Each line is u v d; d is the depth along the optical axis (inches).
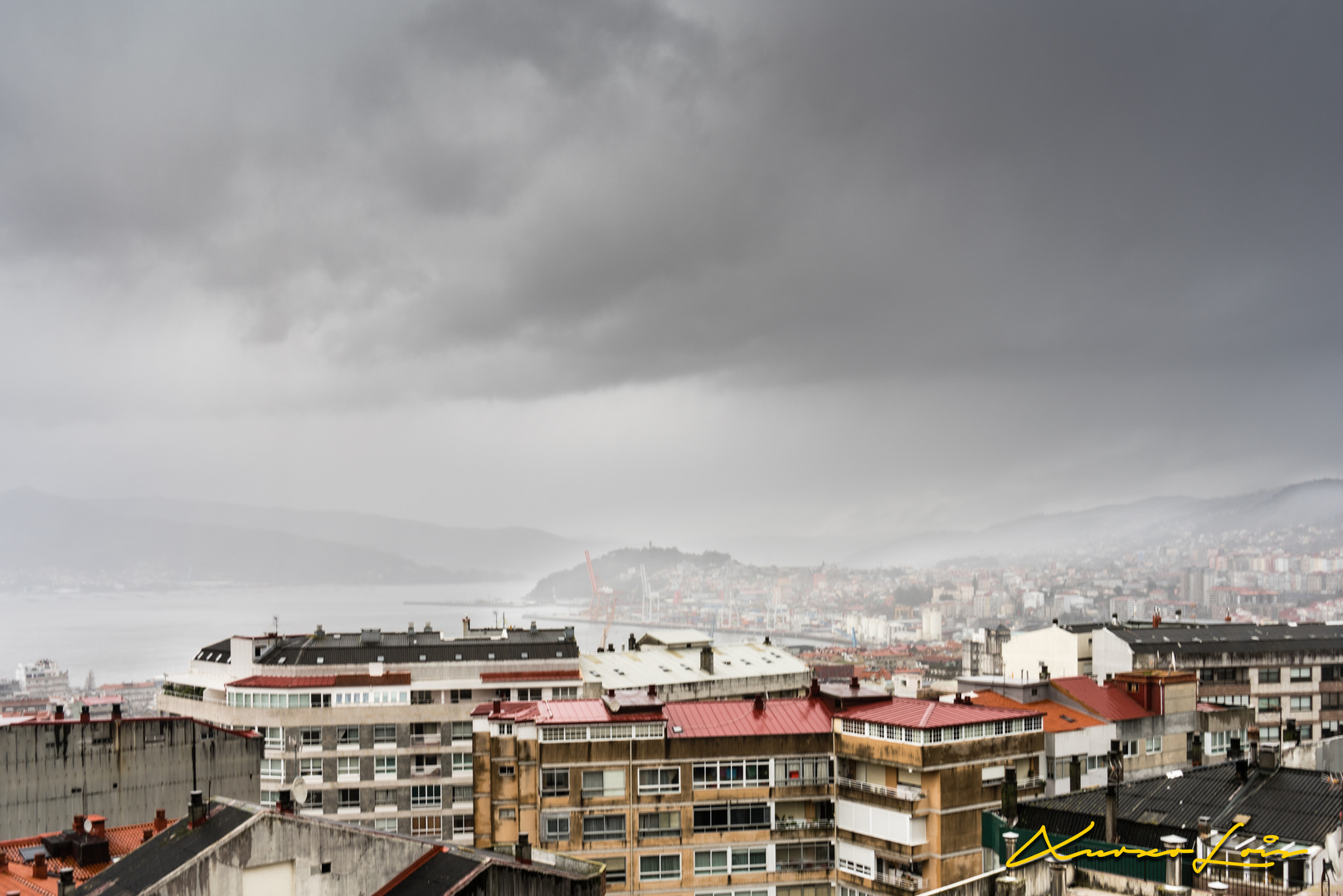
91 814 3836.1
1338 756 3791.8
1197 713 4810.5
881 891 3865.7
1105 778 4387.3
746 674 6535.4
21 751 3732.8
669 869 3991.1
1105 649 6924.2
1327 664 6958.7
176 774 4042.8
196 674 6018.7
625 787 4015.8
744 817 4045.3
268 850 2005.4
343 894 2039.9
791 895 4018.2
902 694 5890.8
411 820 5497.1
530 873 2007.9
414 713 5565.9
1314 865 2289.6
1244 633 7234.3
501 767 4025.6
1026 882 2230.6
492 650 5885.8
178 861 1996.8
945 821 3791.8
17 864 2694.4
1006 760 3986.2
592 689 5792.3
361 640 6082.7
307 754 5452.8
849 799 4023.1
